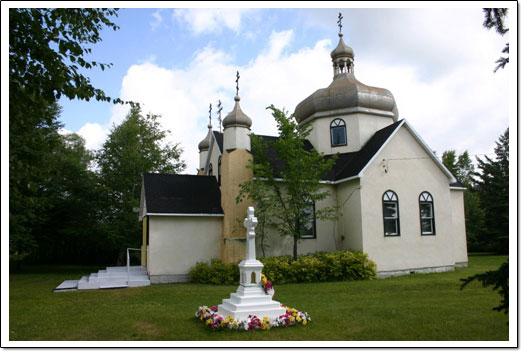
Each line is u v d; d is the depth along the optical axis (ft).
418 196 67.56
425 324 29.12
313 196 60.08
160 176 67.62
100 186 97.45
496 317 30.99
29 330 29.58
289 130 60.59
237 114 64.85
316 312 33.68
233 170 62.75
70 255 110.93
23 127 34.40
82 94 31.01
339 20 84.33
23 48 29.04
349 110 75.61
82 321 32.37
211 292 48.06
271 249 64.54
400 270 63.87
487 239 124.47
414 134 68.59
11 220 67.67
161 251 59.93
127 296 46.14
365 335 26.48
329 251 67.87
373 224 63.41
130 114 110.32
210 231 63.26
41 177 31.99
